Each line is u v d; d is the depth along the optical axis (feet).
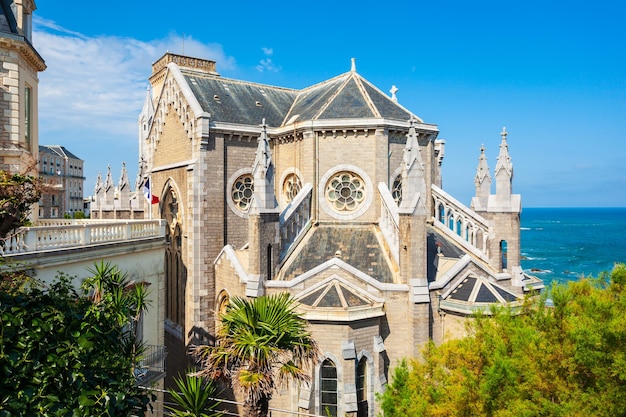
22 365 42.70
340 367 94.17
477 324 68.44
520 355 58.18
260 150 111.04
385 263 112.27
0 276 53.36
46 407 42.55
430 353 70.54
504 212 123.13
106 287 66.64
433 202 139.54
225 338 64.75
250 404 61.11
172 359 142.61
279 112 159.84
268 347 60.08
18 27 104.73
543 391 55.42
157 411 93.56
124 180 185.26
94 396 45.50
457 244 130.62
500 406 55.98
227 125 132.77
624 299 55.47
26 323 45.03
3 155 99.86
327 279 106.93
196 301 128.88
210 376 63.72
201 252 129.59
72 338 46.80
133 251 91.40
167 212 152.25
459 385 60.08
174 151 146.00
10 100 100.99
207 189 130.72
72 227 78.28
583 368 54.03
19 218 55.26
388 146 126.62
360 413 97.40
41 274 71.10
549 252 581.12
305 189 125.49
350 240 120.47
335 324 95.45
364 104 133.69
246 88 161.99
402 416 61.46
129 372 53.42
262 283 108.78
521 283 121.19
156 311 99.55
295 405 96.89
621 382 49.96
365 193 125.59
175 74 145.18
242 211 137.90
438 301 106.83
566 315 58.80
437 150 154.30
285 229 117.19
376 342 99.04
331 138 126.72
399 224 106.83
